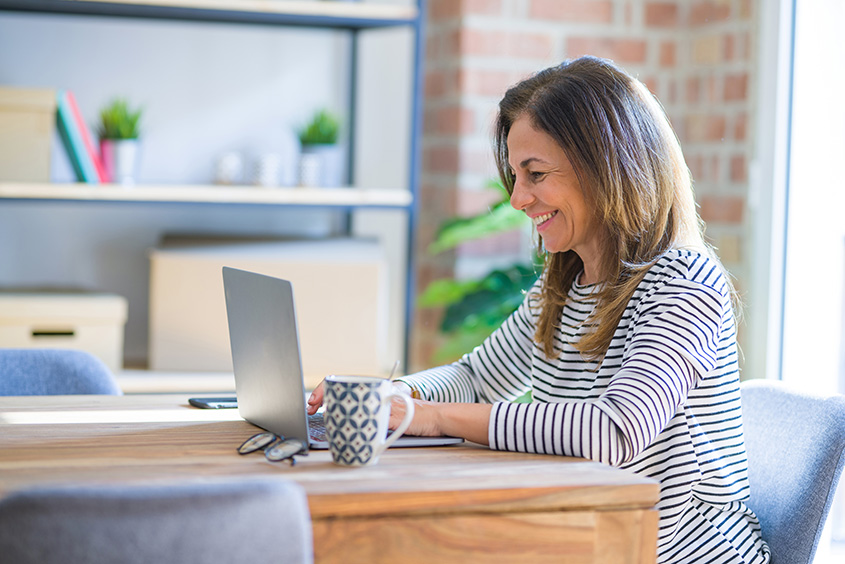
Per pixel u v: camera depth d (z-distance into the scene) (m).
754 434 1.58
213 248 2.54
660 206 1.44
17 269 2.71
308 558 0.90
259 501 0.87
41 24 2.68
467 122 2.67
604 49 2.77
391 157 2.97
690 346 1.30
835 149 2.36
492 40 2.68
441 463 1.20
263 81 2.86
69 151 2.45
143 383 2.39
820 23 2.38
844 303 2.35
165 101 2.79
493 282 2.63
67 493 0.83
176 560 0.85
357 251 2.59
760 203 2.50
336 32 2.89
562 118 1.42
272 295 1.27
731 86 2.61
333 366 2.55
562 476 1.14
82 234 2.76
